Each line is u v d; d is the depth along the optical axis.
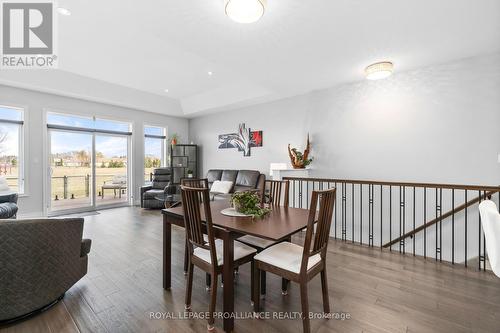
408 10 2.10
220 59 3.12
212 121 6.76
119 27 2.84
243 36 2.56
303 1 2.00
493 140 2.93
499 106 2.89
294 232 1.64
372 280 2.34
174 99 6.27
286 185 2.69
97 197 5.65
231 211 2.26
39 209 4.71
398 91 3.61
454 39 2.59
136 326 1.67
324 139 4.41
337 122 4.25
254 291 1.80
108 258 2.82
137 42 3.24
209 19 2.26
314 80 3.91
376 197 3.90
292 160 4.54
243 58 3.08
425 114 3.39
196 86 5.22
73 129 5.21
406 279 2.36
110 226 4.18
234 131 6.20
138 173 6.30
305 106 4.83
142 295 2.05
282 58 3.08
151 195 5.62
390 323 1.71
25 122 4.52
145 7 2.09
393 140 3.67
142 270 2.52
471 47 2.78
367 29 2.41
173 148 6.68
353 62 3.20
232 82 4.96
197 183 2.91
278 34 2.51
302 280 1.55
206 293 2.09
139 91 5.51
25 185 4.54
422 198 3.50
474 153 3.05
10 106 4.38
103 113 5.62
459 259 3.24
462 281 2.31
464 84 3.10
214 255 1.66
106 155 5.81
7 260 1.61
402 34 2.50
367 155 3.92
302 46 2.76
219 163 6.61
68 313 1.79
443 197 3.31
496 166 2.92
